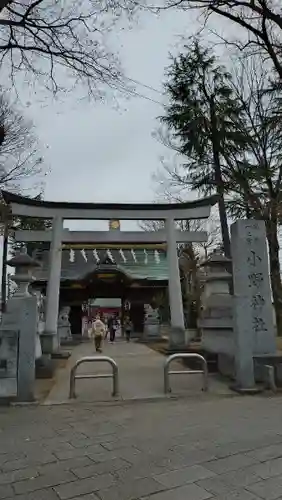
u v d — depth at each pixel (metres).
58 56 8.14
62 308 27.47
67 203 18.33
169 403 7.93
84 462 4.74
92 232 18.42
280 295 18.20
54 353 15.77
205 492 3.90
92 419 6.75
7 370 7.94
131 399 8.23
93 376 8.62
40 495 3.87
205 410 7.27
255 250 10.10
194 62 20.30
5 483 4.16
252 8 10.09
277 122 16.11
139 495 3.85
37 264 11.60
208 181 20.48
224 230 19.61
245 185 17.83
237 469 4.46
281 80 14.50
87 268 29.17
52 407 7.65
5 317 8.48
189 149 20.73
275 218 16.44
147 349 19.94
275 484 4.06
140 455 4.95
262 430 5.95
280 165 18.38
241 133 19.38
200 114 19.77
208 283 12.58
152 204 18.86
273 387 8.73
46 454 5.04
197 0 9.76
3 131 13.36
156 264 30.70
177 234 18.97
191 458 4.82
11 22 7.38
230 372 10.48
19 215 17.80
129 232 18.73
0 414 7.14
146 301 30.55
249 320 9.09
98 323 19.17
